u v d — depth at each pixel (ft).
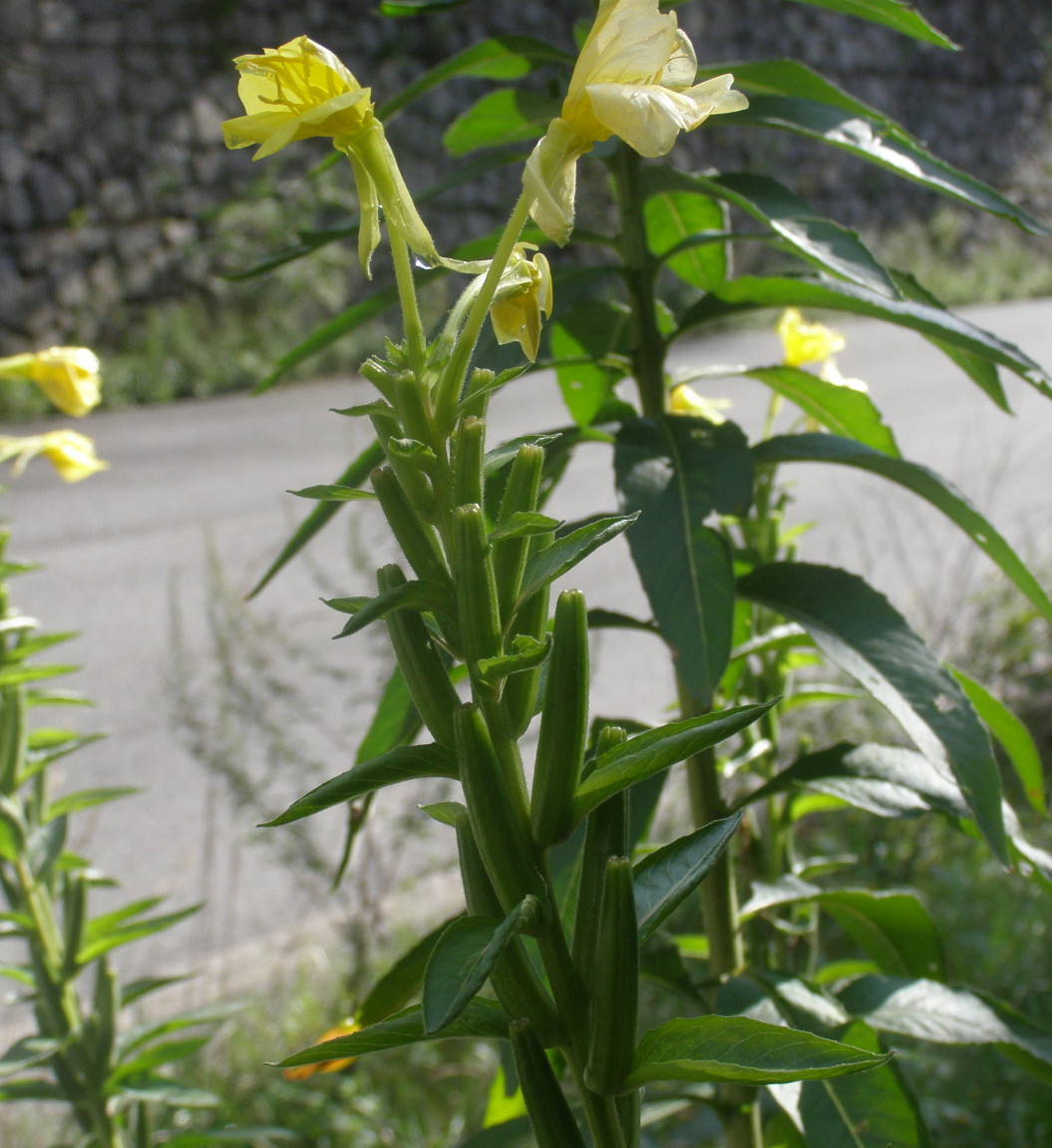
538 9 15.93
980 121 21.26
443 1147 2.89
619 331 1.72
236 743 3.61
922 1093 2.62
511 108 1.61
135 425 11.30
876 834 3.46
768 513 1.71
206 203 13.89
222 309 13.62
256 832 3.45
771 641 1.62
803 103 1.50
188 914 2.16
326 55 1.11
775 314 14.53
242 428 10.90
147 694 5.34
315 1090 3.08
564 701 1.10
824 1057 1.07
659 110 1.07
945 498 1.48
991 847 1.35
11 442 2.44
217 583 3.90
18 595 6.63
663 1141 2.23
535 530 1.09
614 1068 1.10
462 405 1.11
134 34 13.44
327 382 13.17
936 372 12.01
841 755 1.54
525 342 1.14
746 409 9.86
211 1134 2.15
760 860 1.69
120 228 13.29
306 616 6.00
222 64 14.02
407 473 1.11
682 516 1.43
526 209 1.11
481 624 1.10
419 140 14.73
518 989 1.12
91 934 2.17
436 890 3.80
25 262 12.66
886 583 5.86
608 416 1.67
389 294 1.52
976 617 4.54
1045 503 7.42
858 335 14.61
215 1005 2.26
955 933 3.12
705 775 1.57
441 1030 1.14
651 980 1.53
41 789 2.17
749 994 1.49
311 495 1.13
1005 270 19.48
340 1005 3.25
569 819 1.12
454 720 1.10
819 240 1.41
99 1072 2.08
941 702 1.39
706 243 1.56
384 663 3.77
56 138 12.96
